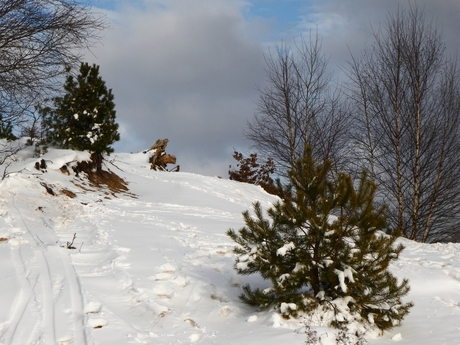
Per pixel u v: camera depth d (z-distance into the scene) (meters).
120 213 15.88
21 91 15.94
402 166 23.97
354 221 7.68
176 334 7.11
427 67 23.25
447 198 22.75
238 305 8.41
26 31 15.46
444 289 9.93
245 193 26.47
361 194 7.75
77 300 7.86
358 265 7.70
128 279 8.84
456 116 23.05
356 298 7.57
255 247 7.98
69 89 21.80
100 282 8.77
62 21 15.62
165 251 10.95
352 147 25.52
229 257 10.78
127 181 24.30
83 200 17.22
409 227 23.50
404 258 12.34
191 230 13.95
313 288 7.84
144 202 19.52
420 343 7.24
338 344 6.62
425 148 22.89
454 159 23.00
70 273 9.14
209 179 27.36
